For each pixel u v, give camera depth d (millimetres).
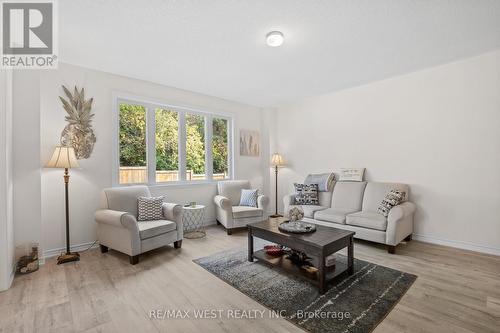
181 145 4395
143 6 2068
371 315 1820
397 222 3039
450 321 1748
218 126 5008
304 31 2475
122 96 3662
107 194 3182
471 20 2299
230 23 2328
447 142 3355
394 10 2139
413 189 3658
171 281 2391
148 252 3188
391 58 3139
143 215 3299
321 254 2129
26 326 1725
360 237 3318
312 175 4711
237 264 2781
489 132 3047
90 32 2465
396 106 3818
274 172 5637
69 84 3203
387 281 2334
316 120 4918
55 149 2879
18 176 2674
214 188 4738
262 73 3623
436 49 2900
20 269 2533
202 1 2008
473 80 3143
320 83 4086
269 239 2641
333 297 2074
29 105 2760
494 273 2500
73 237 3213
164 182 4199
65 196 3016
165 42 2684
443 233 3396
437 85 3426
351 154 4387
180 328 1707
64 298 2084
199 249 3307
